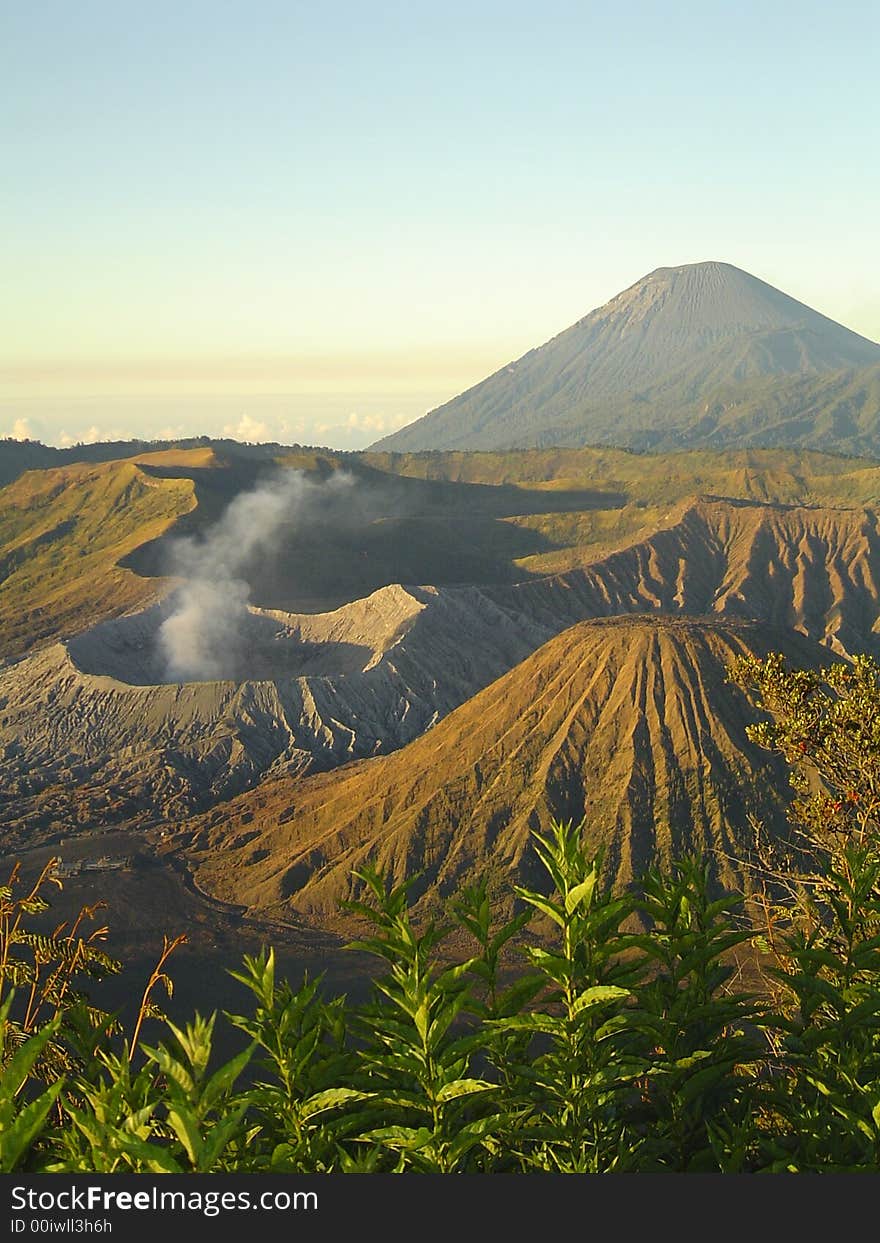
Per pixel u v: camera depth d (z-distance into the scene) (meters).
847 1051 4.99
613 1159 4.59
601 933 5.01
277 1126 4.61
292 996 4.76
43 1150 4.33
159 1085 4.49
